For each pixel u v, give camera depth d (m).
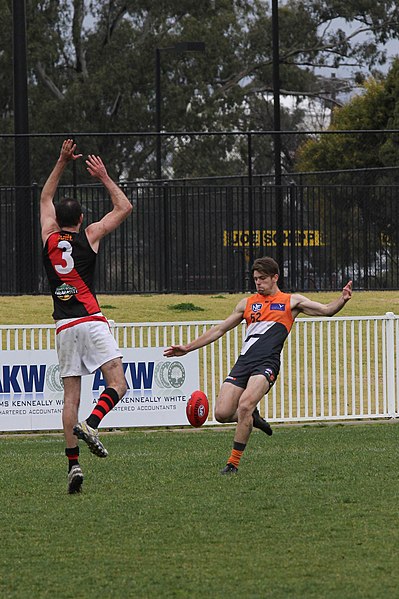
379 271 73.94
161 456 32.44
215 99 128.88
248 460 30.98
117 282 69.88
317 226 76.00
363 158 109.81
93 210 68.38
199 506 24.02
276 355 28.20
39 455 33.38
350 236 76.94
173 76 129.00
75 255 24.62
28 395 40.44
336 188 71.81
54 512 23.64
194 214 71.62
